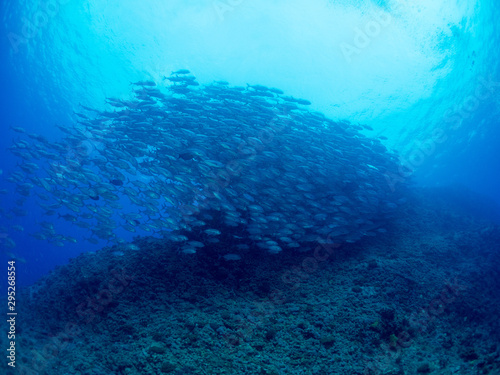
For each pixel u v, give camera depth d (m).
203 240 10.70
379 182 13.27
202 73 25.53
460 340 8.02
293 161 11.17
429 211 14.88
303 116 13.02
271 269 10.27
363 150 13.30
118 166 11.00
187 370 6.71
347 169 12.23
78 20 23.56
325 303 8.66
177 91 12.76
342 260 10.75
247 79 26.03
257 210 10.16
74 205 11.37
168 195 10.60
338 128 13.78
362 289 9.02
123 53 24.61
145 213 10.82
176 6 23.03
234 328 8.04
